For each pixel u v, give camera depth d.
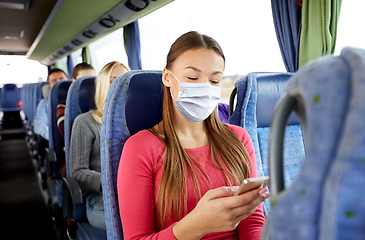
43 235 2.61
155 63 4.28
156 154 0.99
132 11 4.20
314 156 0.27
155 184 0.98
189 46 0.99
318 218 0.25
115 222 1.07
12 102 10.73
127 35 4.98
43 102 3.64
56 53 9.56
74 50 8.02
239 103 1.33
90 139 1.78
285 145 1.44
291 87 0.32
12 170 4.79
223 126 1.15
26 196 3.61
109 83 1.82
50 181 2.25
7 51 12.69
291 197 0.28
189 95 1.00
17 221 2.91
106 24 5.14
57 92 2.36
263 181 0.70
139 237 0.91
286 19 2.45
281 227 0.27
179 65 1.01
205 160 1.04
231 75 3.02
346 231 0.24
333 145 0.26
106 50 6.01
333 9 2.10
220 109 1.77
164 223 0.95
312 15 2.22
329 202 0.25
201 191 0.97
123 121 1.09
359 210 0.24
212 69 1.01
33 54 11.55
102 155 1.11
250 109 1.32
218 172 1.02
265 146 1.36
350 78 0.26
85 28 5.90
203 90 1.00
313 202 0.26
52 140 2.39
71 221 1.60
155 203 0.98
